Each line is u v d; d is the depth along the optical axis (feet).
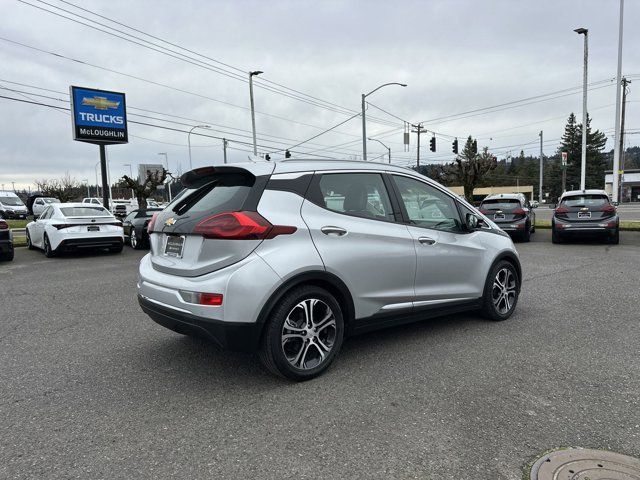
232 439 9.50
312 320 12.31
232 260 11.24
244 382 12.33
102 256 41.91
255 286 11.13
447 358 13.87
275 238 11.59
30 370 13.34
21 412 10.75
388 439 9.43
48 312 20.24
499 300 17.87
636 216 88.53
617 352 14.20
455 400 11.12
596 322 17.46
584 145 77.36
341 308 13.08
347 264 12.71
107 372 13.15
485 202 49.93
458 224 16.52
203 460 8.77
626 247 41.14
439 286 15.44
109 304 21.76
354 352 14.47
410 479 8.14
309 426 9.98
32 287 26.20
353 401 11.12
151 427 10.02
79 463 8.70
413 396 11.35
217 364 13.67
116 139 70.49
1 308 21.04
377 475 8.25
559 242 45.39
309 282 12.27
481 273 16.85
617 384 11.90
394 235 13.96
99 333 16.97
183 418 10.41
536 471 8.29
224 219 11.37
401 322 14.53
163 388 12.01
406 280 14.32
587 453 8.84
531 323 17.47
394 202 14.52
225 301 11.03
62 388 12.08
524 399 11.13
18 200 130.21
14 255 41.98
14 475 8.30
